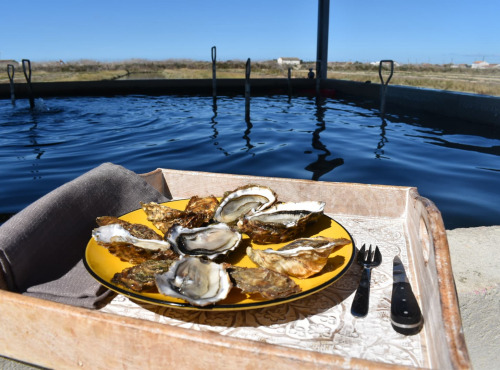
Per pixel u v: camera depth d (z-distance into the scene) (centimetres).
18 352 66
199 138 616
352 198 119
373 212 119
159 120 789
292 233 93
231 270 77
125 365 59
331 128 697
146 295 71
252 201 112
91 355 61
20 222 84
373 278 85
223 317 72
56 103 1028
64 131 689
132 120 792
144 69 1769
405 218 116
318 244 84
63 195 96
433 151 529
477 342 134
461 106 706
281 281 73
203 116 834
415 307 69
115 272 80
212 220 106
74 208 97
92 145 577
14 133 673
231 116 832
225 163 474
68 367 63
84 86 1202
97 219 96
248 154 515
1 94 1132
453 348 51
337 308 75
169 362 56
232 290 75
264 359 51
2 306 64
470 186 393
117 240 81
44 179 410
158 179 135
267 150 538
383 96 786
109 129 704
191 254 86
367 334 68
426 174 432
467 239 163
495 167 456
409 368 48
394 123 729
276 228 92
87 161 485
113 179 112
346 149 543
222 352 53
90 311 60
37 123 765
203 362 54
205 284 75
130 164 471
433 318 63
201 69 1805
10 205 336
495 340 133
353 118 793
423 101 812
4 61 1689
